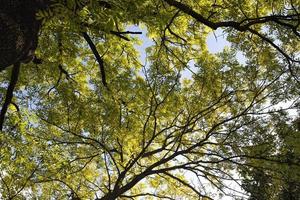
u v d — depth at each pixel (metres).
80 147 7.34
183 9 5.18
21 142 5.70
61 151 6.45
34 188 6.21
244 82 7.57
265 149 6.79
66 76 7.92
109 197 6.26
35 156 5.90
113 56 8.39
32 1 3.51
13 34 3.42
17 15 3.44
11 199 5.69
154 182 8.55
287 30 6.91
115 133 7.36
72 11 2.98
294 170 6.43
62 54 7.59
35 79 7.91
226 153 6.99
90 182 7.39
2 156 5.56
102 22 3.16
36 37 3.79
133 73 8.00
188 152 6.76
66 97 7.34
